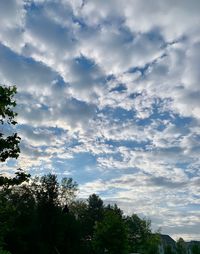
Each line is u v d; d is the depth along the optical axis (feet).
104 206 378.12
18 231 133.28
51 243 148.46
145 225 352.90
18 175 73.51
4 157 72.08
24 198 215.10
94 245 213.46
